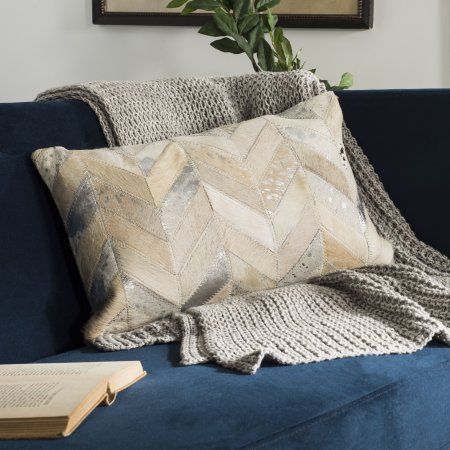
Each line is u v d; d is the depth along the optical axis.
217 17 3.50
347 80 3.65
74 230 2.13
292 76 2.63
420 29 4.15
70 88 2.48
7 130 2.22
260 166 2.34
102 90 2.45
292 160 2.38
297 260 2.31
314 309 2.17
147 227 2.13
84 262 2.13
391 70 4.16
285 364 1.89
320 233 2.34
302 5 4.02
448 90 2.62
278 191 2.32
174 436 1.54
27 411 1.53
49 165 2.16
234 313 2.12
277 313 2.12
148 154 2.23
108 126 2.42
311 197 2.36
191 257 2.16
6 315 2.02
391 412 1.81
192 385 1.76
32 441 1.52
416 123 2.62
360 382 1.82
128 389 1.75
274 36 3.55
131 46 3.91
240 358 1.86
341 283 2.27
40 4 3.76
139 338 2.08
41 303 2.10
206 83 2.62
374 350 1.97
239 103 2.66
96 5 3.81
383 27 4.13
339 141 2.51
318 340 1.99
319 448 1.65
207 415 1.62
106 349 2.04
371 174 2.64
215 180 2.26
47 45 3.79
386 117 2.64
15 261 2.06
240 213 2.25
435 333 2.04
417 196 2.61
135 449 1.49
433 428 1.94
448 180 2.58
